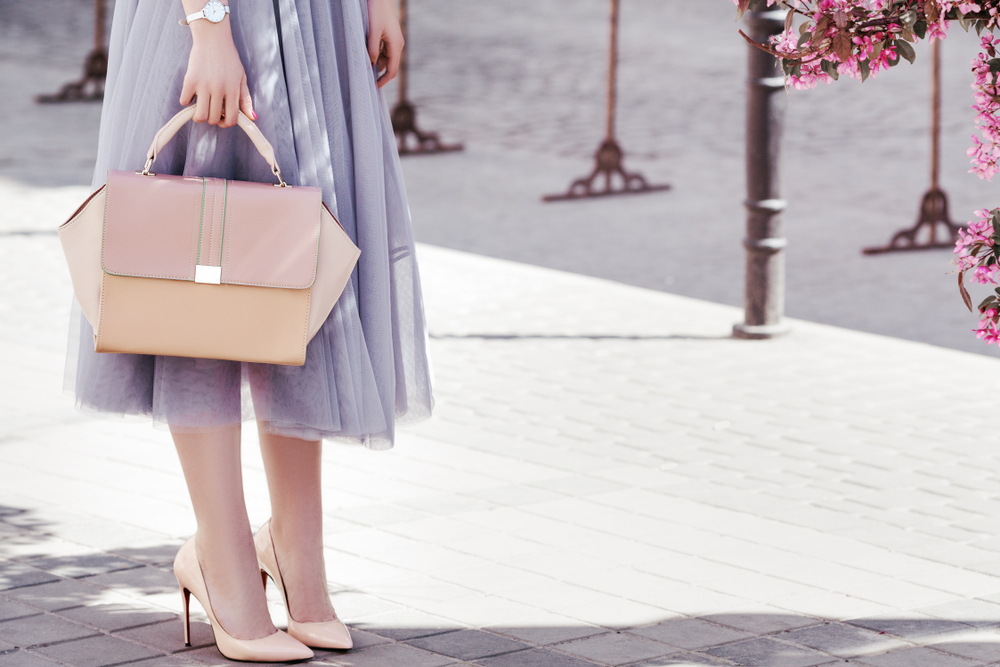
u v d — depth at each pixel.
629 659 4.50
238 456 4.43
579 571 5.33
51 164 15.84
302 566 4.58
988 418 7.82
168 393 4.24
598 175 16.84
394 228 4.64
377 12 4.58
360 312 4.46
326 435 4.40
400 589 5.11
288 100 4.32
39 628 4.68
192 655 4.48
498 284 11.36
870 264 12.74
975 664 4.48
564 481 6.53
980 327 4.43
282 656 4.39
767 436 7.41
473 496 6.26
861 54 4.42
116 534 5.64
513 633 4.70
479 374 8.63
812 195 15.85
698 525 5.92
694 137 19.22
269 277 4.06
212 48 4.15
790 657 4.53
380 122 4.59
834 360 9.21
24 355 8.65
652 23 29.08
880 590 5.17
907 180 16.64
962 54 25.27
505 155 18.05
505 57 25.36
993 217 4.36
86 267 4.10
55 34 27.31
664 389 8.38
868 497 6.36
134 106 4.35
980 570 5.40
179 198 4.05
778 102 9.57
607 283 11.52
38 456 6.69
